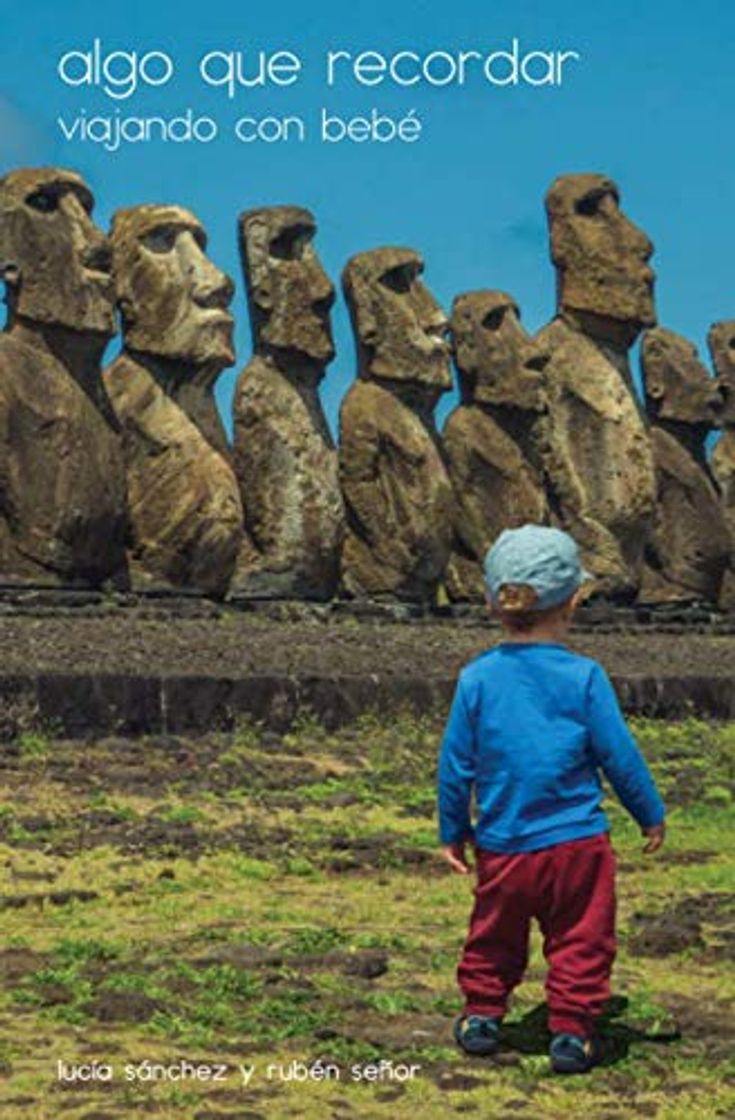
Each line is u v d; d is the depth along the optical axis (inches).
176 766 1128.2
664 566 2230.6
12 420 1606.8
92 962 603.8
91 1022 521.0
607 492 2113.7
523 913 486.0
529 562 491.5
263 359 1872.5
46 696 1189.7
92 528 1637.6
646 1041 505.7
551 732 483.5
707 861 874.1
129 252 1764.3
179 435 1724.9
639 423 2144.4
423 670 1437.0
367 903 740.7
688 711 1519.4
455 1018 524.7
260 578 1830.7
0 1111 434.6
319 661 1418.6
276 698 1293.1
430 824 977.5
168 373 1758.1
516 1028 516.4
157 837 883.4
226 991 554.6
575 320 2164.1
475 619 1889.8
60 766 1094.4
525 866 482.0
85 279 1656.0
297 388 1877.5
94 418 1660.9
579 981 476.7
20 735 1173.1
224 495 1727.4
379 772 1162.6
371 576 1913.1
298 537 1840.6
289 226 1876.2
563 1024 476.1
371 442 1920.5
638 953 629.6
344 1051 489.4
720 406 2277.3
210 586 1728.6
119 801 992.2
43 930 670.5
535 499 2037.4
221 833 910.4
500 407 2033.7
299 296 1872.5
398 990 564.7
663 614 2129.7
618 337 2171.5
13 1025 517.3
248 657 1397.6
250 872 808.3
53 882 773.9
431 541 1920.5
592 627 1959.9
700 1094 455.2
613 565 2107.5
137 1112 434.6
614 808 1034.7
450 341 2063.2
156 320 1752.0
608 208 2176.4
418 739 1301.7
